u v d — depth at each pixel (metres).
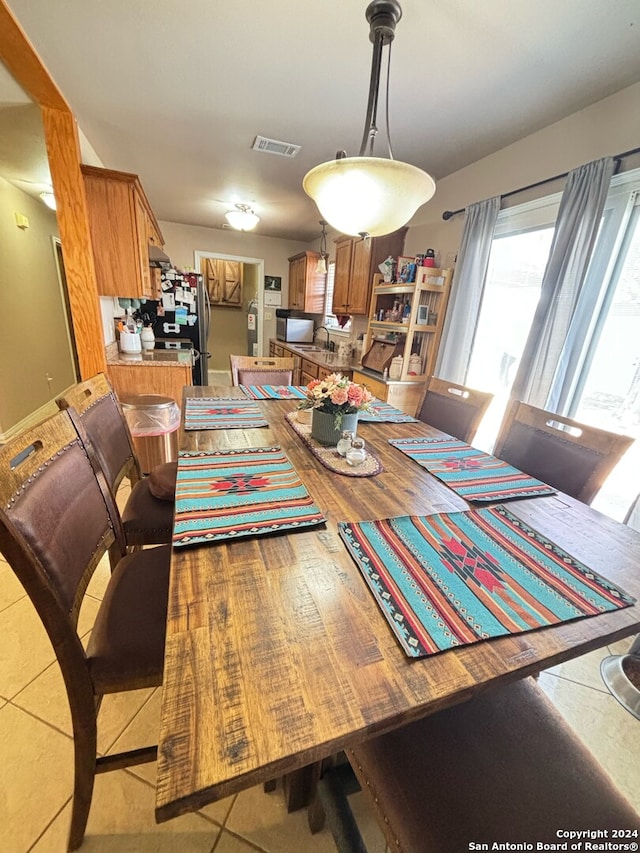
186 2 1.38
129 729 1.14
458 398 1.90
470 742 0.72
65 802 0.97
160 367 2.79
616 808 0.64
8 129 2.31
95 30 1.54
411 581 0.76
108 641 0.87
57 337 4.50
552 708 0.80
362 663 0.57
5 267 3.25
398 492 1.15
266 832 0.94
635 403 1.81
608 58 1.54
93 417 1.30
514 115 2.02
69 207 2.25
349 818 0.84
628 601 0.75
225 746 0.45
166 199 3.91
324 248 5.09
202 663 0.55
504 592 0.75
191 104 2.08
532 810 0.62
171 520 1.38
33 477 0.80
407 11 1.34
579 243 1.86
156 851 0.90
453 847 0.57
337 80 1.81
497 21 1.38
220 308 7.15
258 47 1.61
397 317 3.23
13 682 1.25
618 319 1.86
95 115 2.23
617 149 1.78
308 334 5.51
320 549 0.84
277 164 2.89
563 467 1.34
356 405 1.39
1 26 1.47
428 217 3.14
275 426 1.64
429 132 2.25
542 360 2.05
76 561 0.87
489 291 2.64
